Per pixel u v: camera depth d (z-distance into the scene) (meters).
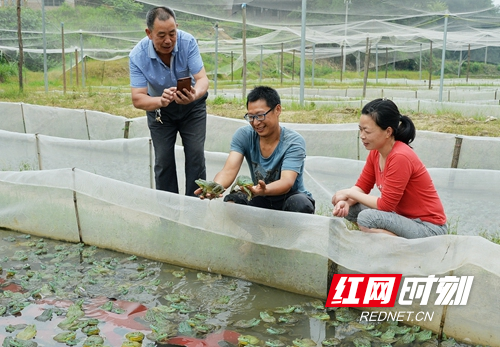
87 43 22.95
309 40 22.50
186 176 4.99
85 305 3.66
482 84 29.36
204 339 3.21
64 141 6.39
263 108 3.78
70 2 18.11
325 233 3.60
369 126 3.57
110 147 6.17
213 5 13.30
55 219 4.98
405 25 17.59
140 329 3.34
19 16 14.91
